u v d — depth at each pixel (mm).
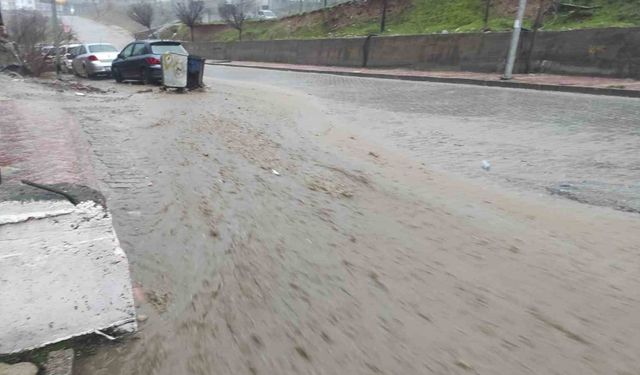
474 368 2402
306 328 2666
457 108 12352
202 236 3785
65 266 2297
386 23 32375
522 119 10430
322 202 4836
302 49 34500
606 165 6660
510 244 3977
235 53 43375
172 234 3789
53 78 20578
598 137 8422
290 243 3775
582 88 15000
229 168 5773
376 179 5848
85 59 20781
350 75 25328
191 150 6520
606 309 3000
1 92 12320
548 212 4832
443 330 2713
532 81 17234
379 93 16375
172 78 14258
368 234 4070
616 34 16969
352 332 2654
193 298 2902
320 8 40812
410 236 4074
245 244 3695
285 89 17891
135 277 3105
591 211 4867
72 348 2354
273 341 2539
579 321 2857
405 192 5371
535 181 5980
